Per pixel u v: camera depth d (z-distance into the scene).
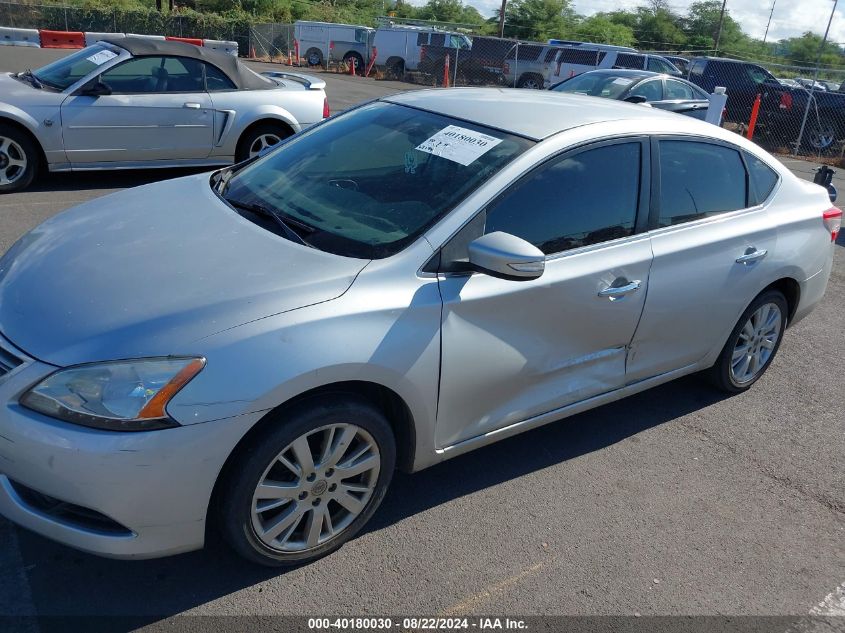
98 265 2.72
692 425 4.12
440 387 2.86
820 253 4.42
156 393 2.28
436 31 24.77
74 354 2.33
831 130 16.19
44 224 3.30
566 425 4.00
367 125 3.66
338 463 2.71
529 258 2.66
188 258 2.75
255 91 8.09
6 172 7.13
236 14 44.59
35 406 2.29
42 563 2.69
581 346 3.33
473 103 3.62
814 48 60.06
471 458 3.60
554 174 3.17
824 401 4.55
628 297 3.38
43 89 7.18
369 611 2.61
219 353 2.36
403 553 2.91
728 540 3.19
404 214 2.97
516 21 46.75
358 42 27.34
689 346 3.89
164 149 7.66
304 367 2.44
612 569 2.94
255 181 3.54
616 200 3.38
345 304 2.58
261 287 2.56
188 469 2.32
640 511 3.32
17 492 2.44
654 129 3.61
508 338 3.02
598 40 46.59
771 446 3.98
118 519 2.32
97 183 7.87
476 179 3.03
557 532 3.12
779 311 4.41
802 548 3.18
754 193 4.09
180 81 7.68
